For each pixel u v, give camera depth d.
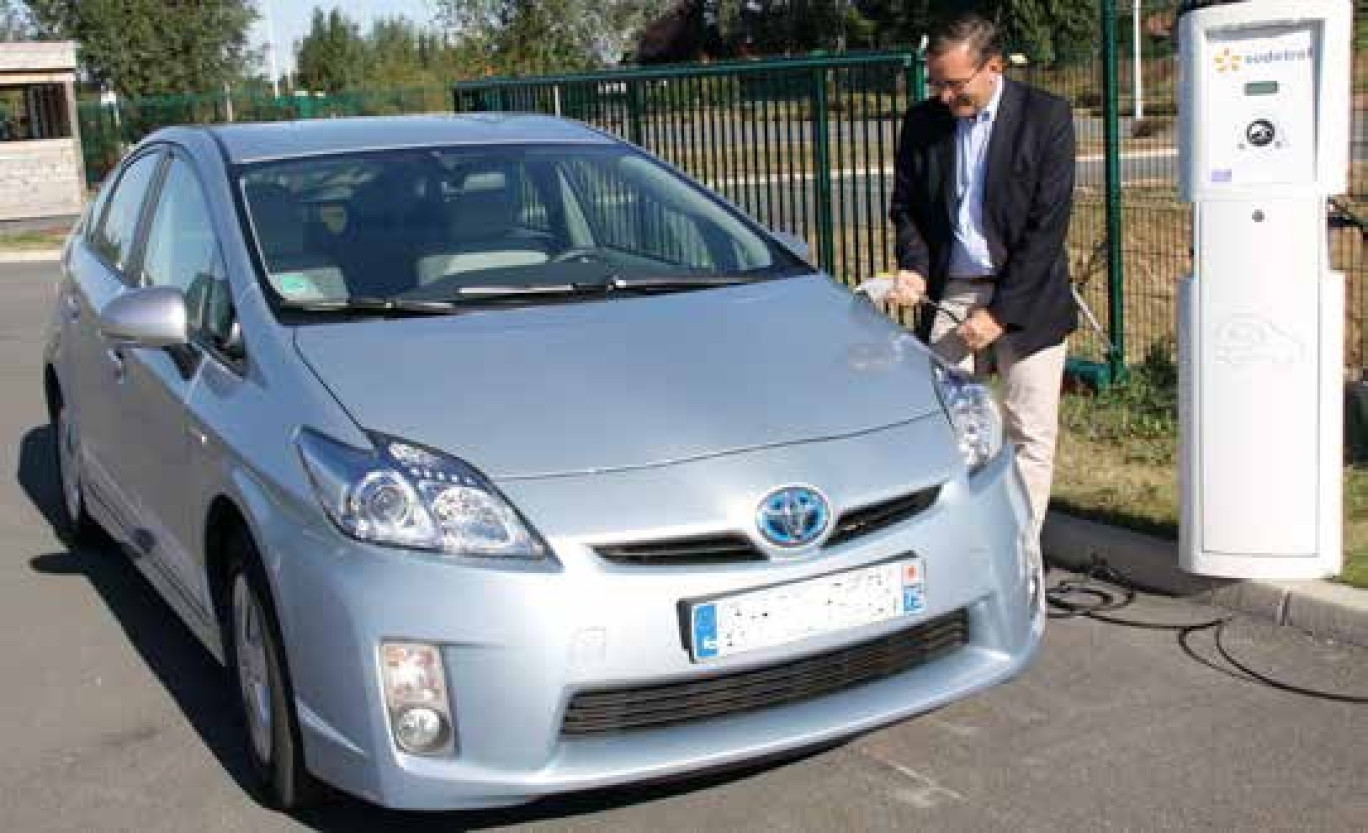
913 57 7.85
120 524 5.50
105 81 44.06
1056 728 4.31
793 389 3.96
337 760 3.57
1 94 28.72
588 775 3.43
